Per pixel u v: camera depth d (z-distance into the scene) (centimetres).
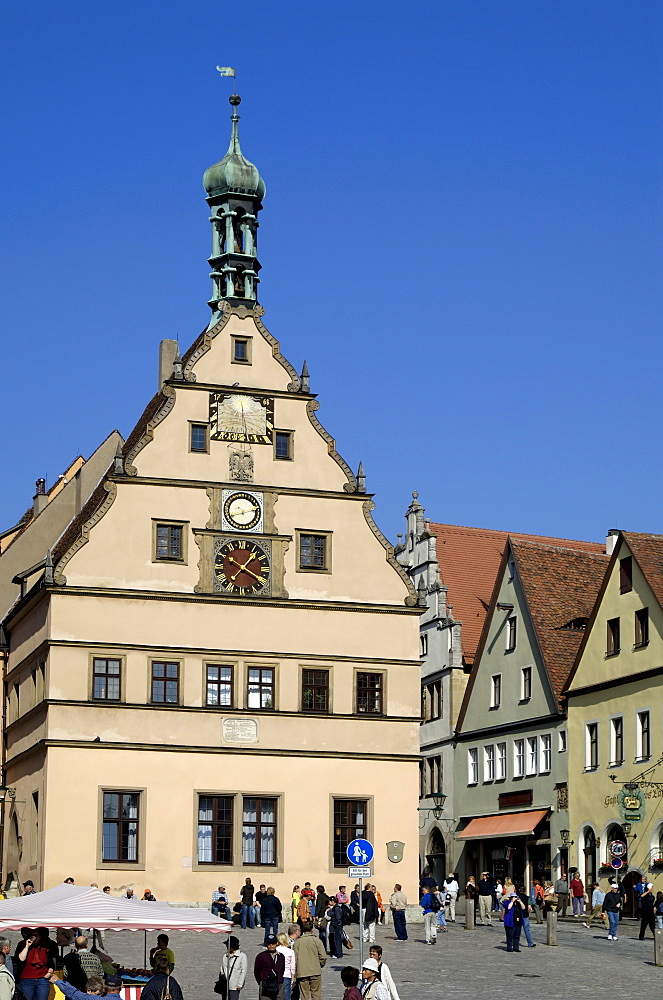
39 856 5972
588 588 7744
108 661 6103
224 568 6294
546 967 4484
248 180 6862
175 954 4678
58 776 5947
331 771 6284
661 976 4306
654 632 6469
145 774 6050
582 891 6388
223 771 6144
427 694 8431
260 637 6294
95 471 7625
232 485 6353
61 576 6100
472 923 5725
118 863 5950
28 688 6450
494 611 7856
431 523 8981
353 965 4547
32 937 3303
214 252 6856
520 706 7488
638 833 6425
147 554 6209
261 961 3425
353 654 6406
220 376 6438
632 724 6550
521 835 7231
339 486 6512
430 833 8188
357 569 6481
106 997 2933
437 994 3881
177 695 6159
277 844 6162
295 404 6525
